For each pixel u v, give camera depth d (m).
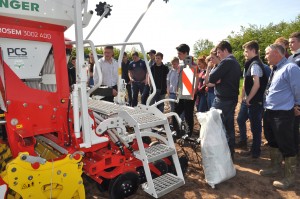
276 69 4.05
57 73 3.10
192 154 5.18
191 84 5.24
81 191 3.04
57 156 3.26
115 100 4.59
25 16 2.83
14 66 2.88
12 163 2.61
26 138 3.10
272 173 4.37
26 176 2.68
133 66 8.42
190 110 5.87
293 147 3.94
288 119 3.87
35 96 2.97
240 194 3.82
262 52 26.20
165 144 3.97
